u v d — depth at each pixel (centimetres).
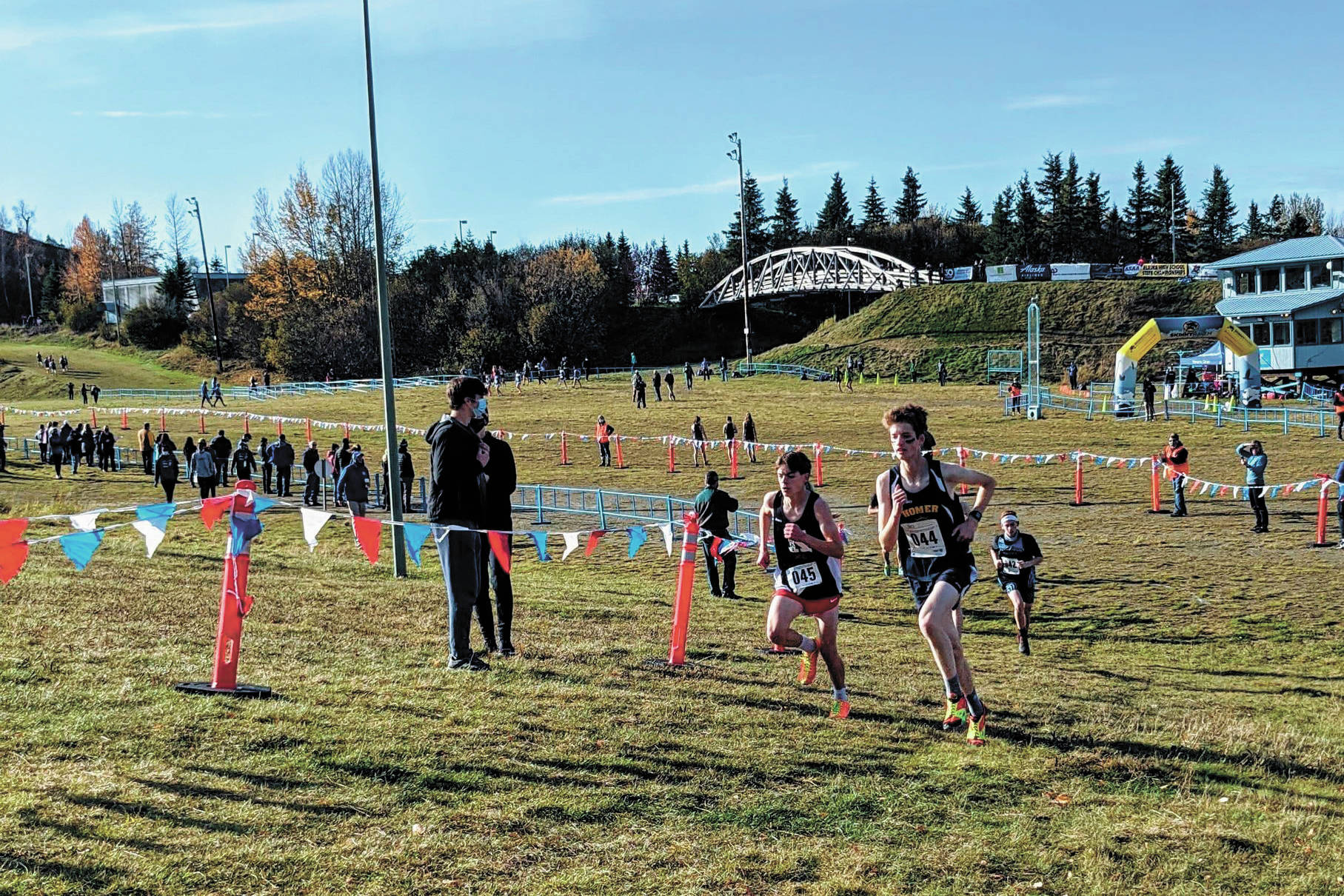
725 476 3722
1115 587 1906
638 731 785
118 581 1395
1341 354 5956
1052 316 9212
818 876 559
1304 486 2348
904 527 767
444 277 11494
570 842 583
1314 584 1895
